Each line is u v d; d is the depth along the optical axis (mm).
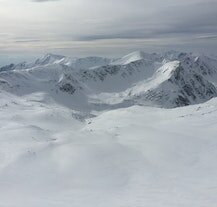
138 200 29547
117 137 55188
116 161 42562
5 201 30344
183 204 27516
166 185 33906
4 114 108562
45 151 47094
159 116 85938
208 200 28453
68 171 40219
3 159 44969
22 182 37531
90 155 44438
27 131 64625
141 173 38438
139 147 47688
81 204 28828
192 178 35406
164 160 42281
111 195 32031
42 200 30609
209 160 40844
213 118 65625
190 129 57969
